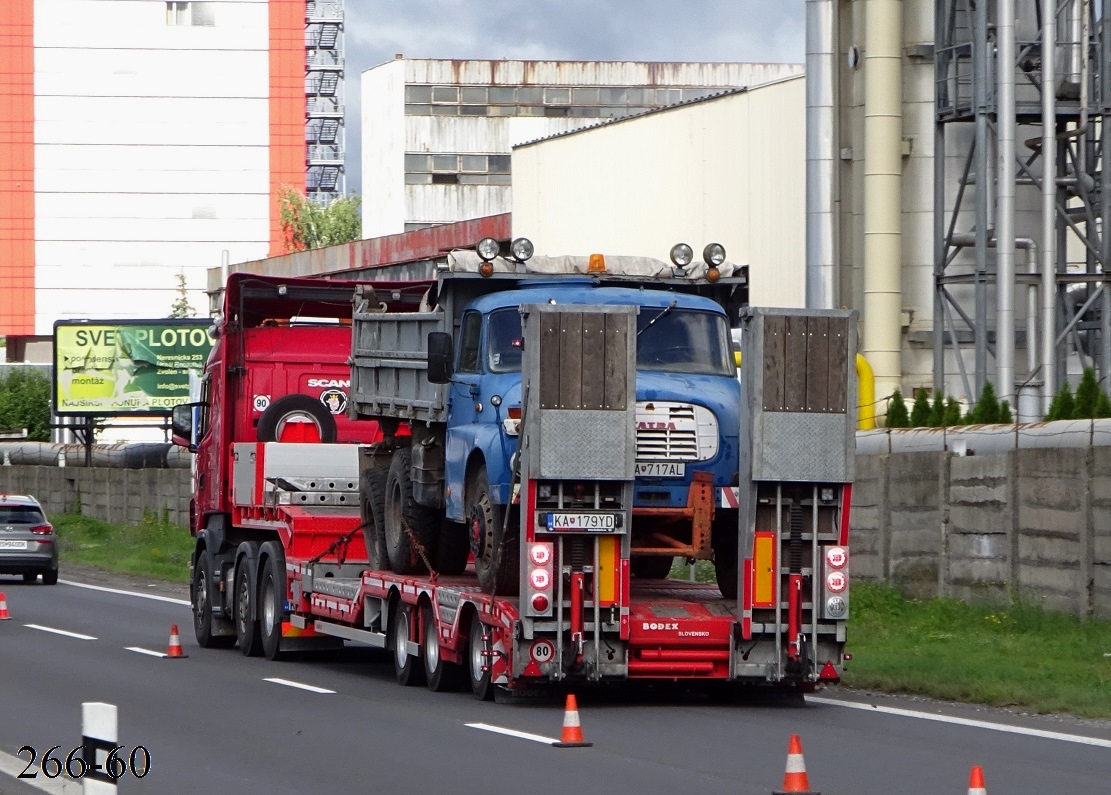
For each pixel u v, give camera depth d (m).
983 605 38.31
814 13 63.75
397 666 31.70
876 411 60.97
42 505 109.81
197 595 42.66
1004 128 56.03
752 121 71.69
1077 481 35.66
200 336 113.19
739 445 27.08
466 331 29.55
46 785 20.27
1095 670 30.08
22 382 159.25
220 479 41.41
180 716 26.97
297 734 24.61
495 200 195.75
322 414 40.09
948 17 60.78
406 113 195.38
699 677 26.59
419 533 31.06
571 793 19.12
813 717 26.22
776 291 70.06
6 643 41.19
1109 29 57.69
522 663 26.05
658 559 32.38
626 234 81.19
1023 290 59.50
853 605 40.53
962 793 18.92
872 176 62.47
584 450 25.78
